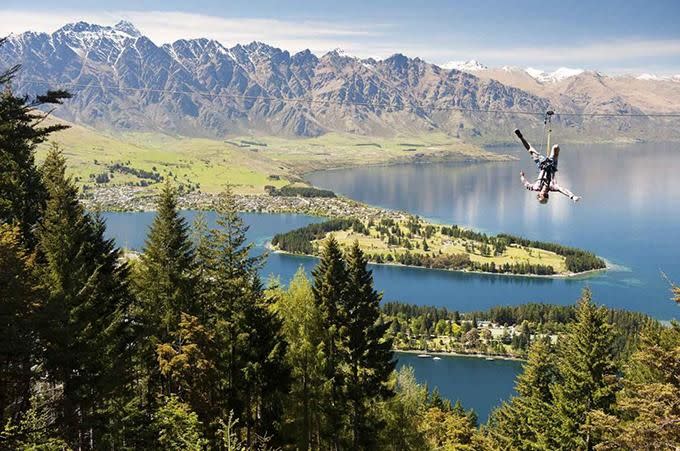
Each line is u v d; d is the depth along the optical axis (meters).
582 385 54.19
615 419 38.97
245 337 47.59
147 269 51.44
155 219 51.81
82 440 38.66
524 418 68.88
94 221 51.31
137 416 39.59
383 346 53.62
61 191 46.94
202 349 45.06
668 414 33.88
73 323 35.94
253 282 49.09
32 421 28.91
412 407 61.56
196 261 53.25
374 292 53.62
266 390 47.78
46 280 40.78
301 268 60.47
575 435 54.78
